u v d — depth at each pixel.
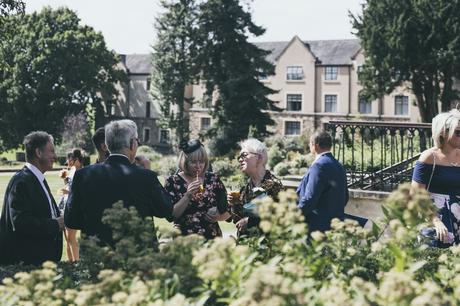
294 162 29.75
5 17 15.20
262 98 43.16
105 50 57.09
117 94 59.56
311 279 2.32
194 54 45.09
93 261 2.98
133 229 2.88
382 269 2.69
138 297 1.96
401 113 53.75
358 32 39.06
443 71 37.56
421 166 4.86
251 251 2.97
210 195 4.77
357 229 2.87
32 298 2.31
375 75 38.66
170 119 52.38
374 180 8.13
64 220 4.04
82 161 7.32
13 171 37.47
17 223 4.14
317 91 57.44
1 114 51.59
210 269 2.08
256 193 4.75
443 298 2.03
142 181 3.90
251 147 4.95
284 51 58.78
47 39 52.16
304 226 2.43
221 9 42.88
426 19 36.03
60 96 52.91
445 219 4.75
